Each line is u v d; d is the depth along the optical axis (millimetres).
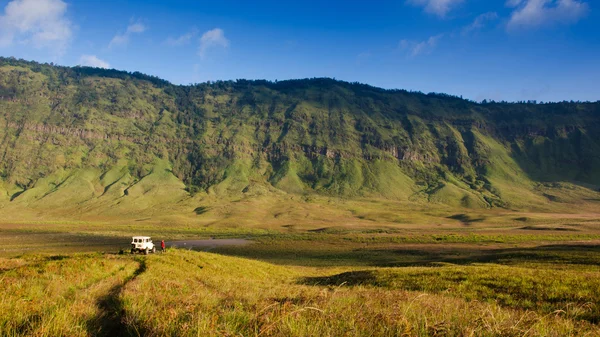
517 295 21453
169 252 40906
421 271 32656
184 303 12953
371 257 87188
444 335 9648
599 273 29547
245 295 16375
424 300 15633
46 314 10750
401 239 124250
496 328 10070
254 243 125375
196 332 9250
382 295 17594
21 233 160875
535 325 10781
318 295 15289
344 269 57906
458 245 103375
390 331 9609
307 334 9047
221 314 10656
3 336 9266
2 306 11375
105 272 25359
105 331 10922
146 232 174375
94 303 14047
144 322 10680
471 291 23156
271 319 9984
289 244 120438
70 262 26391
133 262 32000
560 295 20531
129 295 14852
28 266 24797
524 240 113812
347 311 11617
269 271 44219
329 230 178875
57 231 171375
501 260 60281
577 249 67438
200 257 40031
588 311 16875
